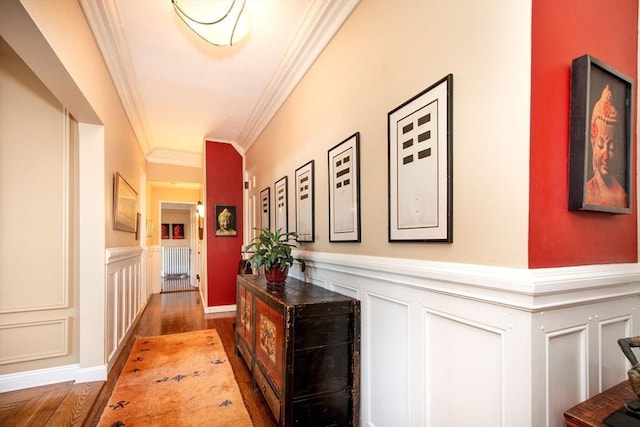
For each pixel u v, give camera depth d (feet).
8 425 6.16
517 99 3.11
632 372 2.72
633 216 4.09
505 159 3.21
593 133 3.39
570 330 3.26
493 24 3.35
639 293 3.95
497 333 3.24
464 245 3.67
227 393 7.48
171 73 9.80
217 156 17.04
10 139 7.87
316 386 5.39
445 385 3.91
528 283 2.86
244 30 7.32
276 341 5.79
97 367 8.14
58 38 5.33
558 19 3.27
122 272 10.68
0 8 4.09
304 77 8.84
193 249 28.02
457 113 3.77
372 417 5.41
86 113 7.69
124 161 11.76
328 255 7.04
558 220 3.22
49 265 8.07
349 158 6.30
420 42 4.42
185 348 10.69
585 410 2.79
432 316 4.14
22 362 7.73
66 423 6.22
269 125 12.59
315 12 6.94
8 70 7.89
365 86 5.83
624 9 4.07
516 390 3.03
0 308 7.59
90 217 8.29
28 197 7.97
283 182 10.63
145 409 6.76
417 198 4.40
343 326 5.62
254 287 7.57
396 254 4.91
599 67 3.44
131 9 7.00
